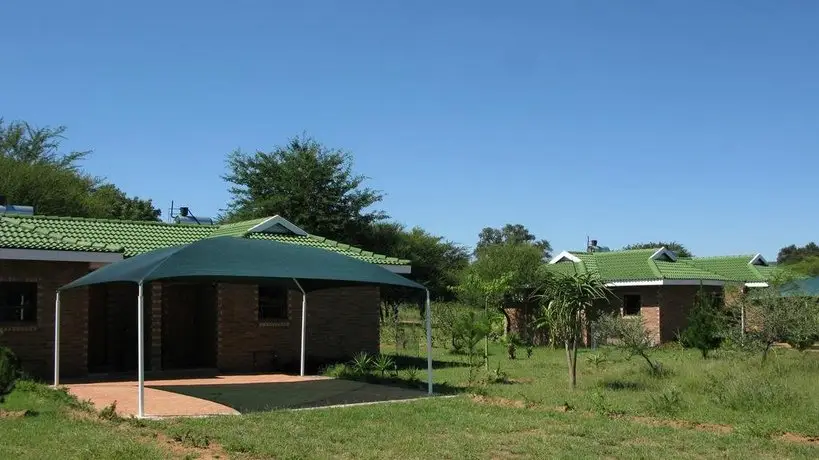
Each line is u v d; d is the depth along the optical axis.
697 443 11.43
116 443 10.94
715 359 24.33
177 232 25.86
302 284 22.00
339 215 47.16
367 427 12.64
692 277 37.28
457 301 51.19
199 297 25.20
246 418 13.40
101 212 48.59
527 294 37.03
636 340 21.81
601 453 10.73
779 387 15.36
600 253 41.78
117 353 24.48
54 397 14.90
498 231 125.31
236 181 48.03
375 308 26.38
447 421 13.22
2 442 10.95
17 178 42.34
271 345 24.30
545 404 15.31
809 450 10.97
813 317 22.14
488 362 25.19
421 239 55.50
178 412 14.30
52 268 20.61
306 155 47.06
